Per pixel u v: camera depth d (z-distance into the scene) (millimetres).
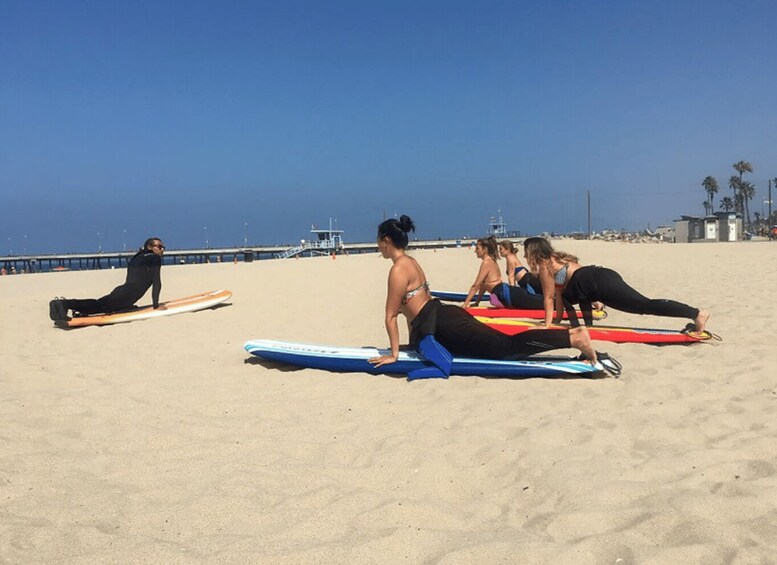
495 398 4699
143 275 9750
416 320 5535
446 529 2742
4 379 5777
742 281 12438
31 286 22531
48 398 5082
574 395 4703
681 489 2988
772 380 4914
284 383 5465
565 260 6914
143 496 3176
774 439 3598
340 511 2926
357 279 15703
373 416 4418
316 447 3875
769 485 2971
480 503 2998
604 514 2770
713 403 4402
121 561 2496
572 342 5168
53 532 2754
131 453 3822
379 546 2568
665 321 8242
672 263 18859
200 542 2668
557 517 2760
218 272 20391
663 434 3805
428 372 5367
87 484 3336
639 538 2545
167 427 4309
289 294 12664
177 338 7938
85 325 9000
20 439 4090
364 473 3412
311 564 2463
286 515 2924
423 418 4309
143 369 6125
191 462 3652
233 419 4473
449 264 20469
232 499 3094
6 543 2658
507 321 7586
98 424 4395
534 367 5277
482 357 5500
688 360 5688
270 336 8086
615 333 6680
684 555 2387
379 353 5812
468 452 3654
